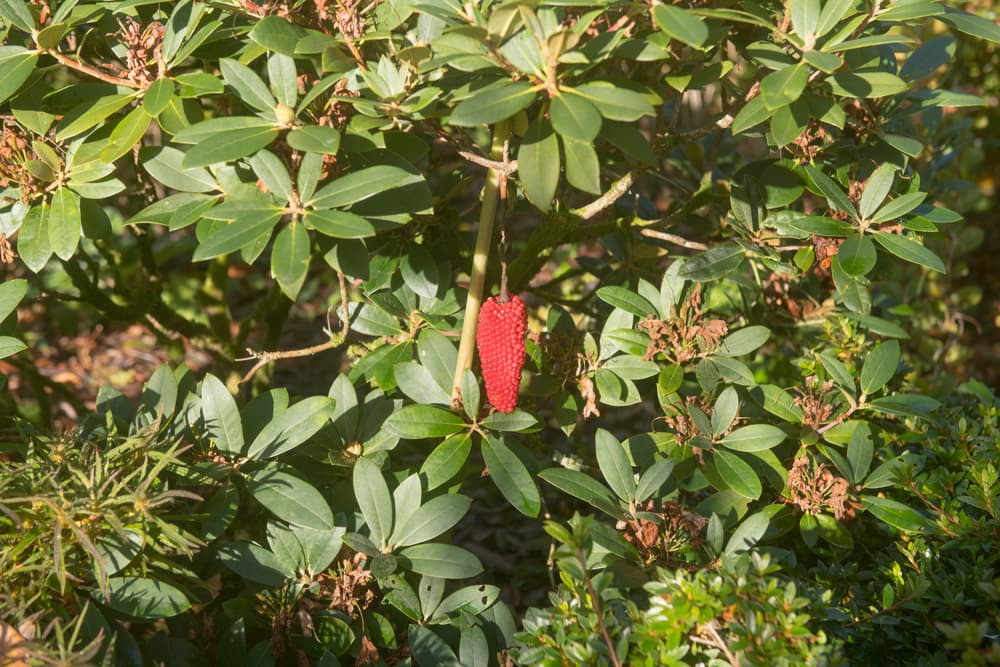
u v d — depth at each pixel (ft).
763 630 10.46
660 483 11.15
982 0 16.24
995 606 11.03
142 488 10.79
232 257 20.95
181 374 11.59
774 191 11.44
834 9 10.88
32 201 11.11
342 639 11.14
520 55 10.59
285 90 10.90
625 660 10.68
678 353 11.45
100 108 10.94
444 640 11.18
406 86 10.87
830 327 12.08
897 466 11.30
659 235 12.00
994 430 11.57
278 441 11.27
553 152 10.62
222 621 11.39
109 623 10.95
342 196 10.69
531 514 11.10
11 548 10.73
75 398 13.05
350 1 10.89
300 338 17.87
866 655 11.19
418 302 11.59
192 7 11.02
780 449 11.71
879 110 11.47
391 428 11.19
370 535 11.27
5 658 10.47
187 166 10.62
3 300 11.07
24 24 10.94
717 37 10.98
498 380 10.94
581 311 12.59
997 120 18.06
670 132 11.53
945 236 14.70
